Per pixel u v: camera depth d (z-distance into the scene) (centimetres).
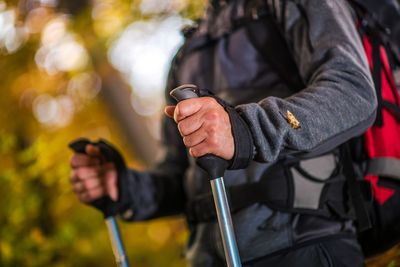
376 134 166
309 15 163
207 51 190
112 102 449
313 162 163
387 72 170
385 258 199
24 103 468
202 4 338
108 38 391
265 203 162
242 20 181
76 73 444
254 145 139
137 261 512
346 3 170
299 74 170
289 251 158
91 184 203
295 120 140
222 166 138
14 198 340
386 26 173
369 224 162
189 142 137
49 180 355
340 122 144
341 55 152
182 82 195
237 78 178
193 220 186
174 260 511
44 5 372
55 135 490
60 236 345
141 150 459
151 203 212
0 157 363
